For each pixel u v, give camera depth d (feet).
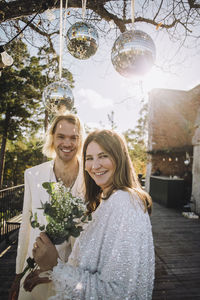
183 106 39.50
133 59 3.62
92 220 3.04
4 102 38.42
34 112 42.01
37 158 60.03
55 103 4.59
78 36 4.11
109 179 3.16
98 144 3.15
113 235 2.58
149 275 2.61
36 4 5.39
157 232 17.16
